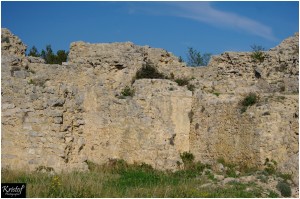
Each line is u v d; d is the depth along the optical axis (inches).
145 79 1530.5
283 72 1561.3
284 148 1262.3
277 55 1601.9
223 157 1376.7
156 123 1320.1
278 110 1298.0
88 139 1332.4
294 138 1262.3
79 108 1063.6
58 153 1005.2
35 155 1008.9
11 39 1469.0
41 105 1022.4
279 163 1245.1
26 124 1021.2
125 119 1348.4
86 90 1365.7
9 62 1149.1
